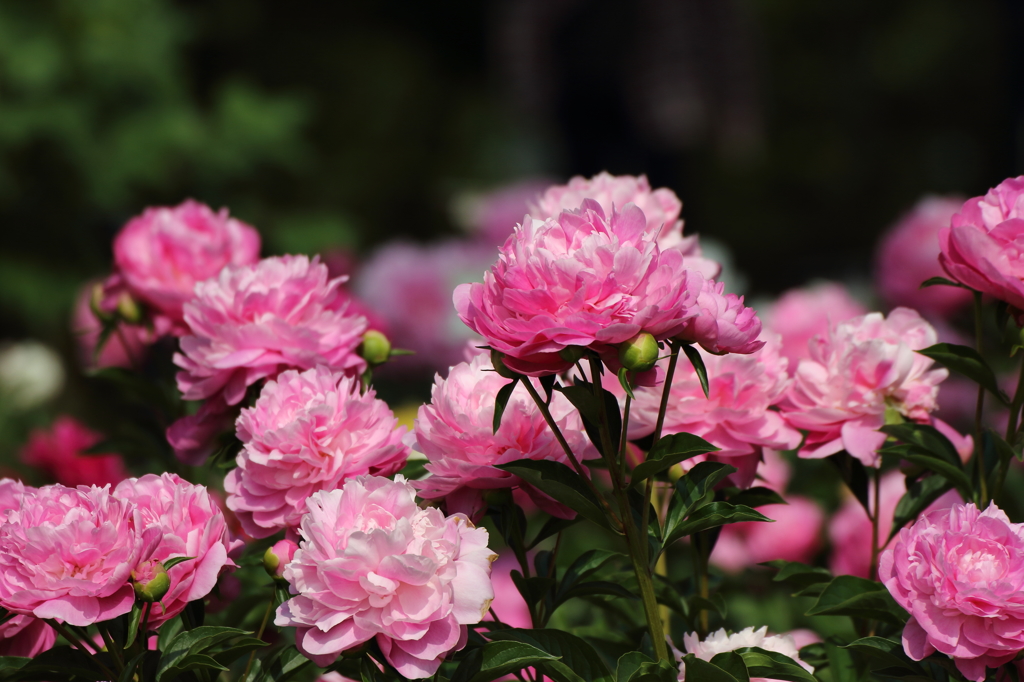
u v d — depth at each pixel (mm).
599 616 2570
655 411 2234
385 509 2051
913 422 2238
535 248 2031
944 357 2189
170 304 2484
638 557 2098
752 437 2213
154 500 2107
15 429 4762
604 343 2018
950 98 18812
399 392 5262
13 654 2162
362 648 2031
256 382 2258
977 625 2041
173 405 2523
